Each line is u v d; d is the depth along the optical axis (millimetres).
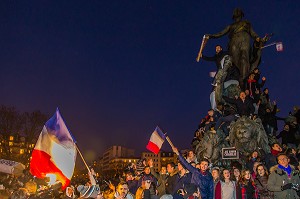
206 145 16031
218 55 19078
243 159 14703
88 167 12125
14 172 13500
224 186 10164
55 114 11945
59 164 11680
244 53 18797
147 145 14578
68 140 11875
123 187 9516
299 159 15008
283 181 9266
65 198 12031
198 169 10617
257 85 19297
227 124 16312
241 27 19156
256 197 10211
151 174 12602
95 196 11898
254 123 15266
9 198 10656
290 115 18812
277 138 18391
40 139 11727
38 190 11805
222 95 17312
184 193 10531
